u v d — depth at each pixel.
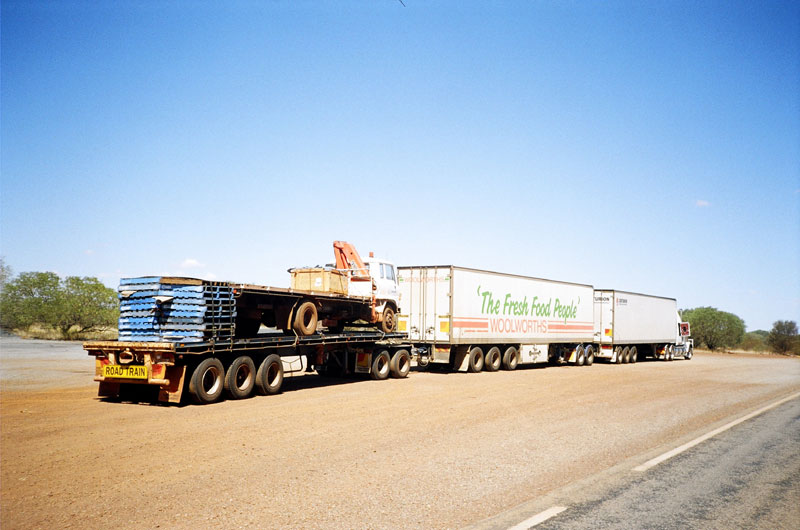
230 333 13.70
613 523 5.50
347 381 18.95
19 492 6.30
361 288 19.72
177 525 5.31
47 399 13.55
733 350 69.06
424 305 22.72
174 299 12.85
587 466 7.82
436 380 19.84
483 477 7.13
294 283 17.42
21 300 41.56
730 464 8.07
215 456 8.01
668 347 41.03
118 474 7.04
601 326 33.72
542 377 22.08
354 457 8.05
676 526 5.46
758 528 5.47
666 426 11.21
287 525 5.33
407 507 5.90
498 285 24.66
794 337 64.50
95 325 42.59
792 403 15.45
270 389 14.94
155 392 13.64
